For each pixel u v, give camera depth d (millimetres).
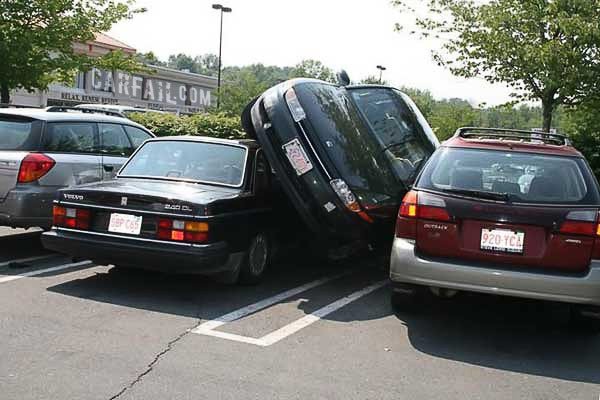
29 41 15969
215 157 7254
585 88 14086
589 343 5781
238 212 6586
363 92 8320
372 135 7656
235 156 7262
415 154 8258
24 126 7777
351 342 5418
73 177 7867
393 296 6145
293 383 4480
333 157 6672
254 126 6961
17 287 6461
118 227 6266
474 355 5309
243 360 4848
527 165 5711
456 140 6129
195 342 5172
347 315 6191
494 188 5555
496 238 5359
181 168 7168
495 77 15453
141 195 6203
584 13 13727
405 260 5516
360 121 7621
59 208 6512
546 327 6180
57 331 5223
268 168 7457
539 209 5340
